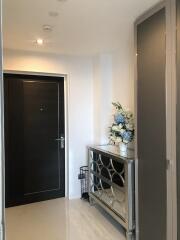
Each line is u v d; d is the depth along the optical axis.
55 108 3.96
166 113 1.98
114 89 3.74
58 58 3.79
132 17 2.36
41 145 3.87
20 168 3.72
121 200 2.77
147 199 2.29
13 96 3.64
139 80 2.38
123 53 3.45
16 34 2.81
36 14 2.26
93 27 2.62
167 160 1.98
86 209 3.54
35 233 2.84
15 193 3.69
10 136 3.63
